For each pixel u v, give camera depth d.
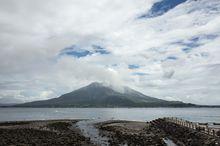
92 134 59.12
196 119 128.75
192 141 42.31
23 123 83.00
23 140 40.84
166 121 79.94
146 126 77.44
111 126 74.56
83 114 195.00
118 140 47.59
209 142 38.00
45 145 37.88
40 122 87.88
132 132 59.59
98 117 149.50
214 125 70.19
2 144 36.94
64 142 41.28
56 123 81.38
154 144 42.59
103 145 42.75
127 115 179.38
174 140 48.19
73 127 78.00
